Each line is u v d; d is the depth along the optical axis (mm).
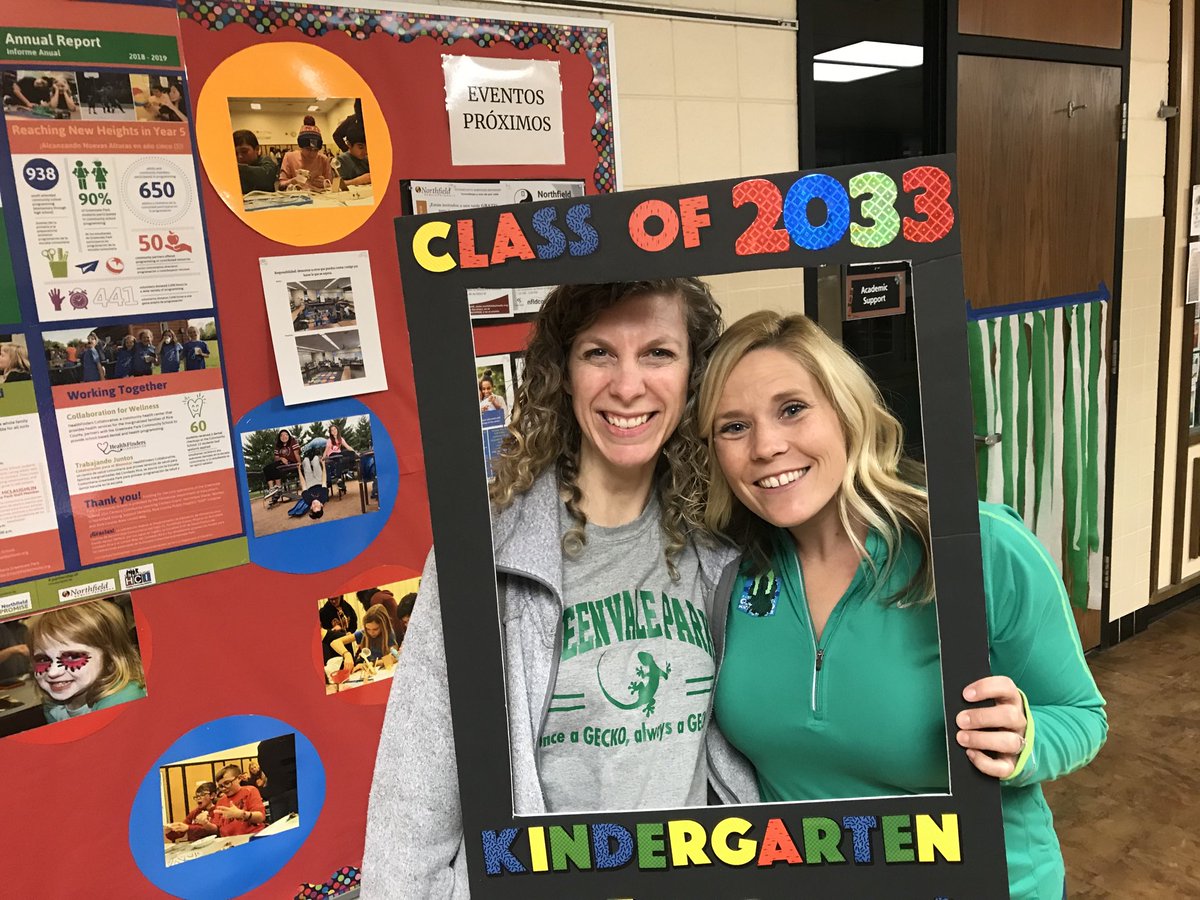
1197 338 3217
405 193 1558
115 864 1388
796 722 867
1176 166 2996
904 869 756
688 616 879
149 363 1354
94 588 1338
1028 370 2662
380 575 1609
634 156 1871
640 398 797
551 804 828
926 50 2346
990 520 895
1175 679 2887
